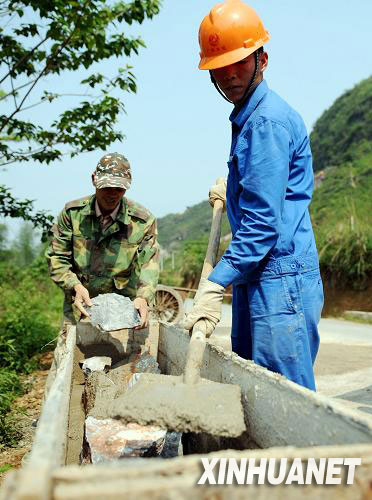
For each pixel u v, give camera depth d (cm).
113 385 298
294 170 254
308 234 254
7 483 99
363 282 1432
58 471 101
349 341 882
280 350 246
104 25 620
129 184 381
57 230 410
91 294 415
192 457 111
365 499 110
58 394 175
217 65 252
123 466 107
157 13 632
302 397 157
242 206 248
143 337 398
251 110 253
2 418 440
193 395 189
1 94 659
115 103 664
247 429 199
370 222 1538
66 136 667
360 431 130
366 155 3344
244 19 255
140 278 399
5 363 691
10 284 1667
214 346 246
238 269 240
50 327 914
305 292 248
